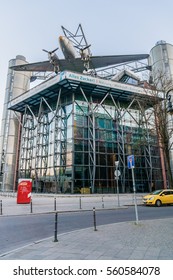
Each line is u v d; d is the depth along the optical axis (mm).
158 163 37812
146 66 49125
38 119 37812
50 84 33219
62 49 39969
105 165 32844
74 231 8328
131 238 6934
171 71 43812
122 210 15742
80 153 31422
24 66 47094
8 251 6066
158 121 22047
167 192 19375
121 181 33125
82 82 31984
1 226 9734
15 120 47281
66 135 32719
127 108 38125
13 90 49500
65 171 30906
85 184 30453
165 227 8633
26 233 8367
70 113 33250
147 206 18578
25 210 15219
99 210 15758
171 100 20094
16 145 46188
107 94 35688
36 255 5449
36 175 35250
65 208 16484
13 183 43781
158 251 5492
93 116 33969
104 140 34219
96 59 45656
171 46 47000
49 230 8922
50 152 34375
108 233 7805
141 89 37062
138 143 34906
